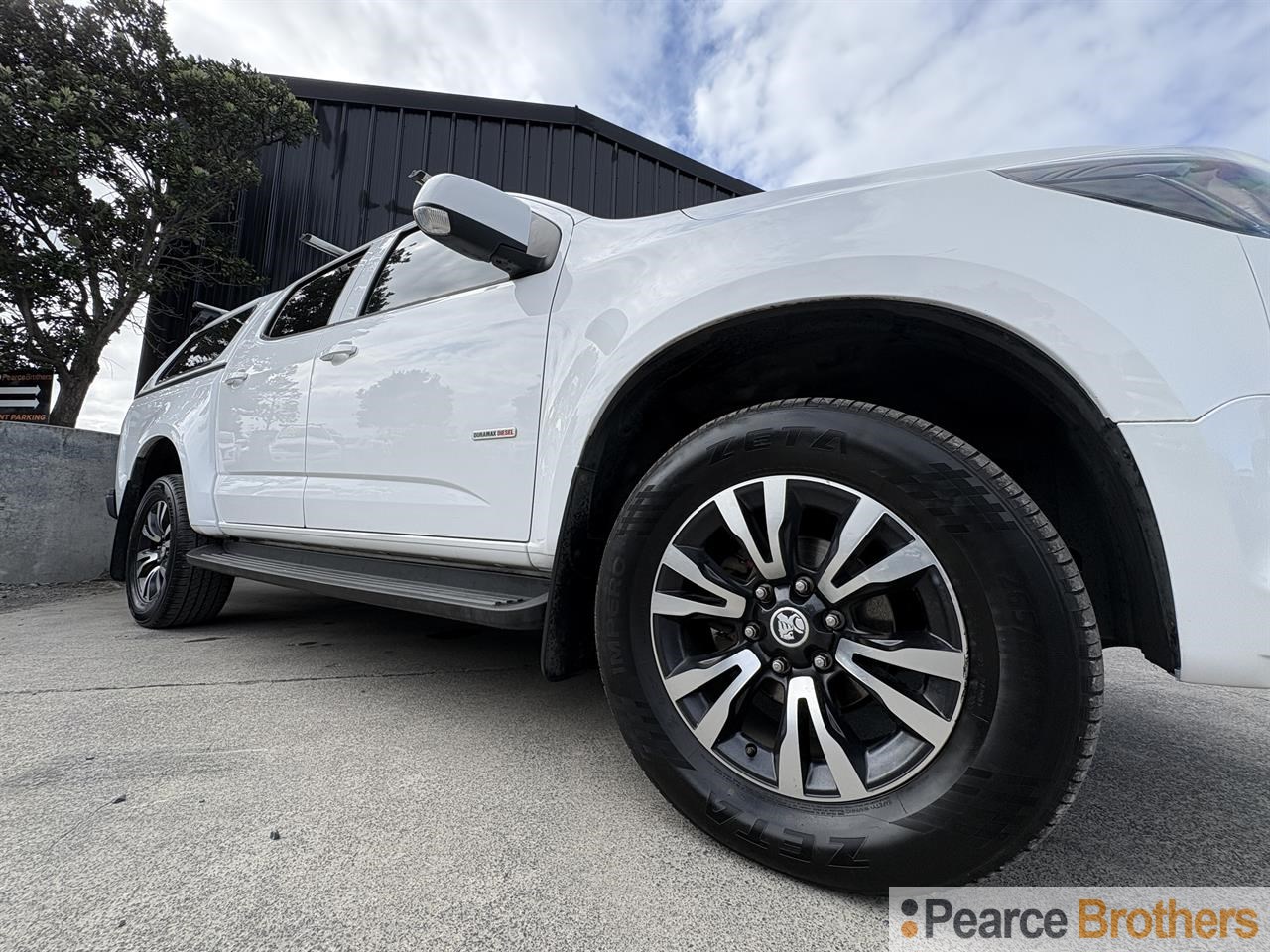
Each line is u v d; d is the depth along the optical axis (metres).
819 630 1.04
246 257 6.73
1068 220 0.97
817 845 0.99
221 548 2.79
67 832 1.13
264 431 2.40
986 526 0.93
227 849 1.08
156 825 1.16
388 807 1.25
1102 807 1.34
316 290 2.53
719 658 1.13
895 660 0.97
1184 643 0.85
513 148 7.07
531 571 1.59
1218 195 0.95
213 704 1.89
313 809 1.23
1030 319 0.96
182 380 3.24
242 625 3.17
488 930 0.89
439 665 2.38
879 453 1.01
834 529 1.08
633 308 1.36
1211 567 0.84
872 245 1.08
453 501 1.68
